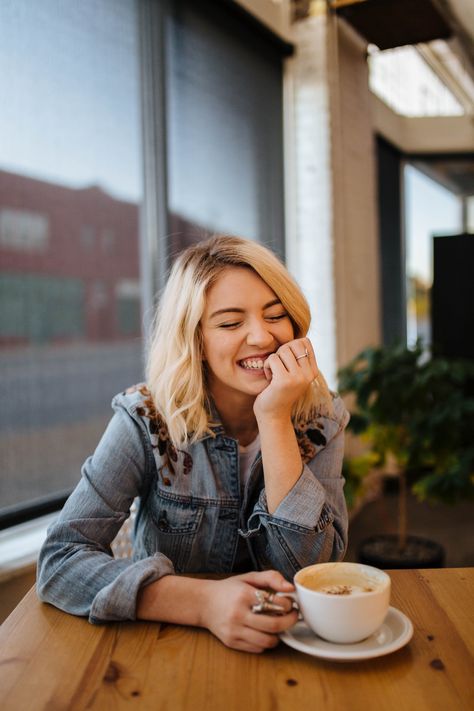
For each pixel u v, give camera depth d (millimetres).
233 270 1050
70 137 1950
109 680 696
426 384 2379
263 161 3137
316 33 3199
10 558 1644
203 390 1106
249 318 1040
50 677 705
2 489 1743
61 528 980
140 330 2279
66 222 1943
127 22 2191
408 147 4906
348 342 3482
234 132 2881
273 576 815
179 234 2494
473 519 3520
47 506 1873
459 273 3557
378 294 4039
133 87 2225
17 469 1788
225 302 1037
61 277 1935
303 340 1030
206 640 787
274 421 1003
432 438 2398
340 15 3051
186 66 2525
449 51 4367
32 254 1823
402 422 2496
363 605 722
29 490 1827
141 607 841
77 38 1965
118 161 2156
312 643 750
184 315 1070
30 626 839
